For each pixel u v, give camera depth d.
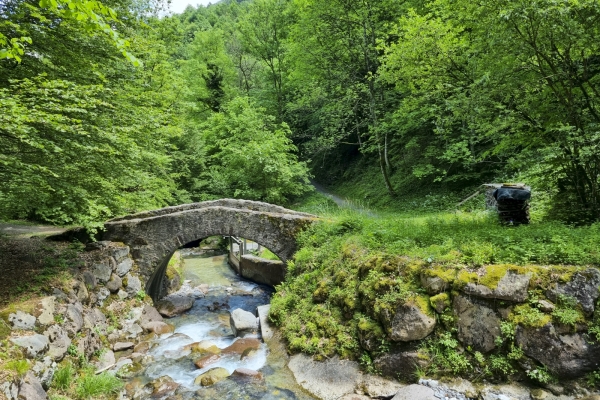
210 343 8.95
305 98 24.33
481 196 14.39
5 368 5.06
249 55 34.62
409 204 18.91
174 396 6.73
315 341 7.70
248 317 10.10
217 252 20.52
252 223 11.24
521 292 5.99
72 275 8.53
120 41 3.42
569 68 7.63
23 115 5.11
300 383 7.04
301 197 26.28
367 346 6.92
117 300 9.90
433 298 6.54
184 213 11.06
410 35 12.27
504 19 6.91
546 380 5.56
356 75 22.17
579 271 5.78
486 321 6.15
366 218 10.66
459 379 6.10
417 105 15.91
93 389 6.39
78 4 3.25
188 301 12.34
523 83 7.98
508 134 9.20
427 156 19.59
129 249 10.88
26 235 12.69
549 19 6.68
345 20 20.14
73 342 7.07
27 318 6.27
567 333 5.58
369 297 7.30
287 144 26.12
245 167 22.80
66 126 5.89
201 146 24.48
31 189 6.79
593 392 5.33
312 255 9.97
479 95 8.60
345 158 29.81
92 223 8.59
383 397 6.23
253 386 6.96
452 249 7.14
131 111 9.45
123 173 8.46
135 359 8.16
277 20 30.09
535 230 7.33
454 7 10.22
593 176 8.16
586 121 8.06
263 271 14.59
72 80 8.29
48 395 5.73
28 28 7.36
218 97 31.52
